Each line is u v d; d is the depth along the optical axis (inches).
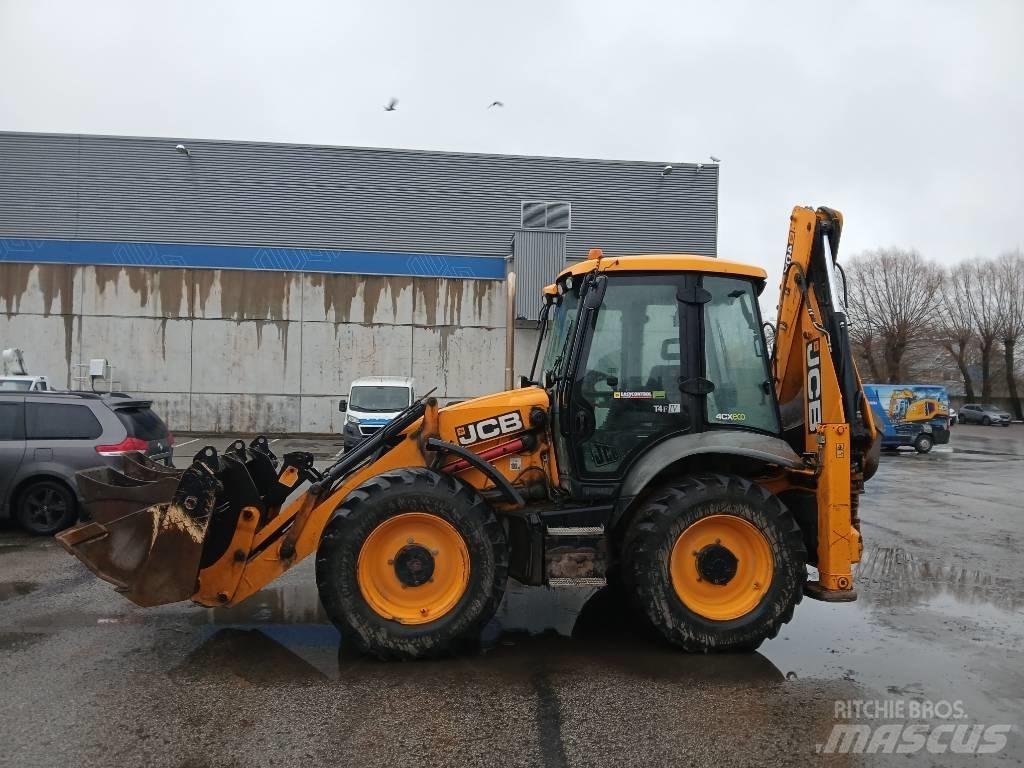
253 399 920.3
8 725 146.0
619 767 132.5
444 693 163.9
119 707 154.9
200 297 912.3
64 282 895.7
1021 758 137.3
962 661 187.5
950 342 2214.6
